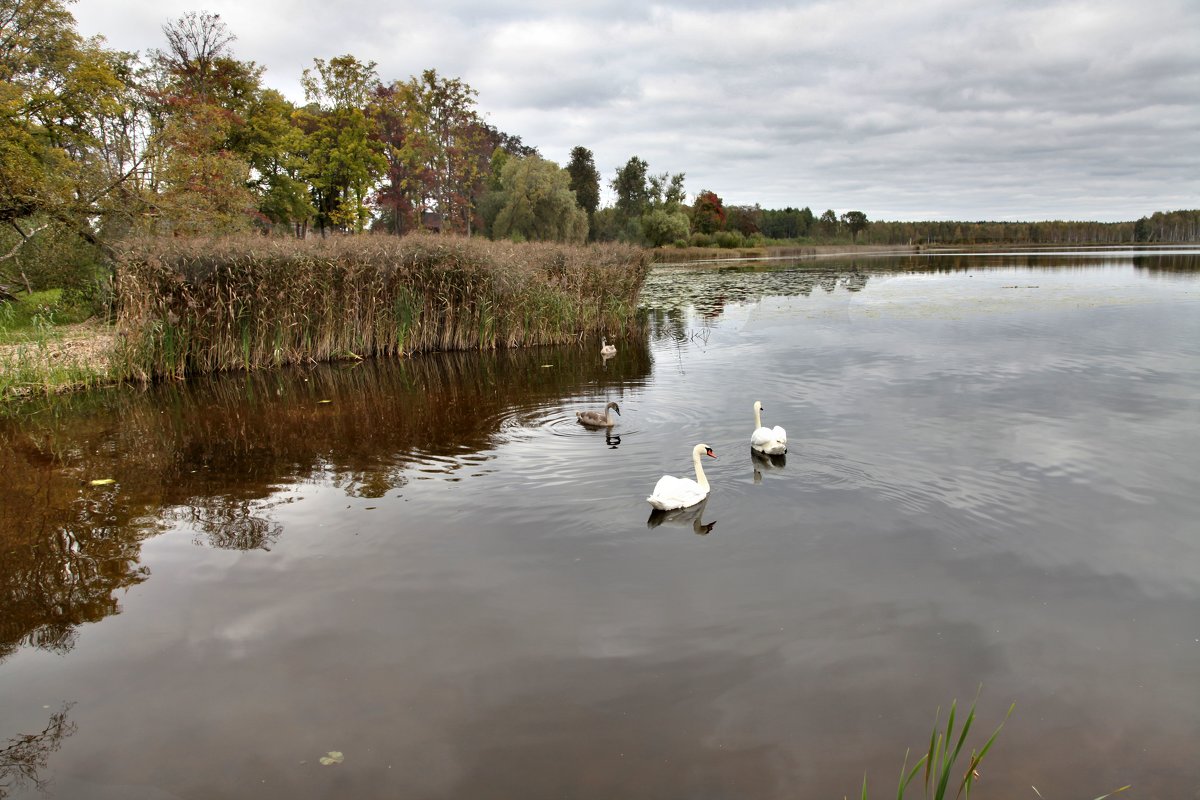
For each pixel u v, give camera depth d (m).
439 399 16.48
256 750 5.11
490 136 86.81
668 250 85.81
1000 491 9.45
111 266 22.50
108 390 18.34
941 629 6.34
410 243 24.56
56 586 7.58
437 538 8.48
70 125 30.86
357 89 50.00
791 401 14.75
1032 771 4.77
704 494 9.43
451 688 5.69
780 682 5.66
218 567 7.91
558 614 6.70
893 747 4.97
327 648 6.29
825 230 132.62
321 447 12.62
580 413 13.72
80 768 4.99
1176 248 104.75
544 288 26.06
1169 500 9.08
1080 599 6.82
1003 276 50.06
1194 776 4.70
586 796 4.60
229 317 20.80
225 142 43.94
